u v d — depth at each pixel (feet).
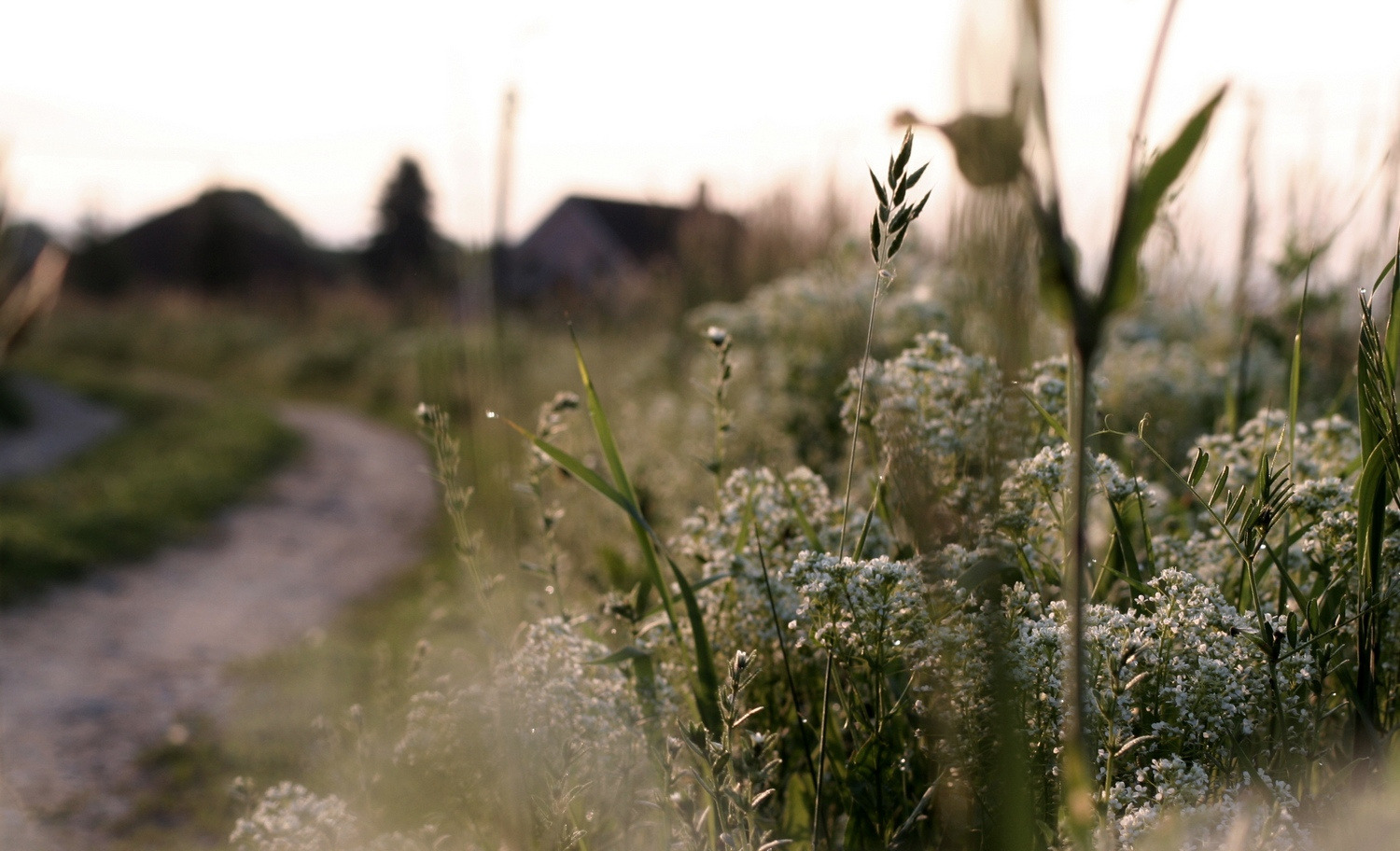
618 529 7.00
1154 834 4.13
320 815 5.00
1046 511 4.92
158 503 19.10
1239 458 5.42
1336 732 4.74
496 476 5.29
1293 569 5.02
